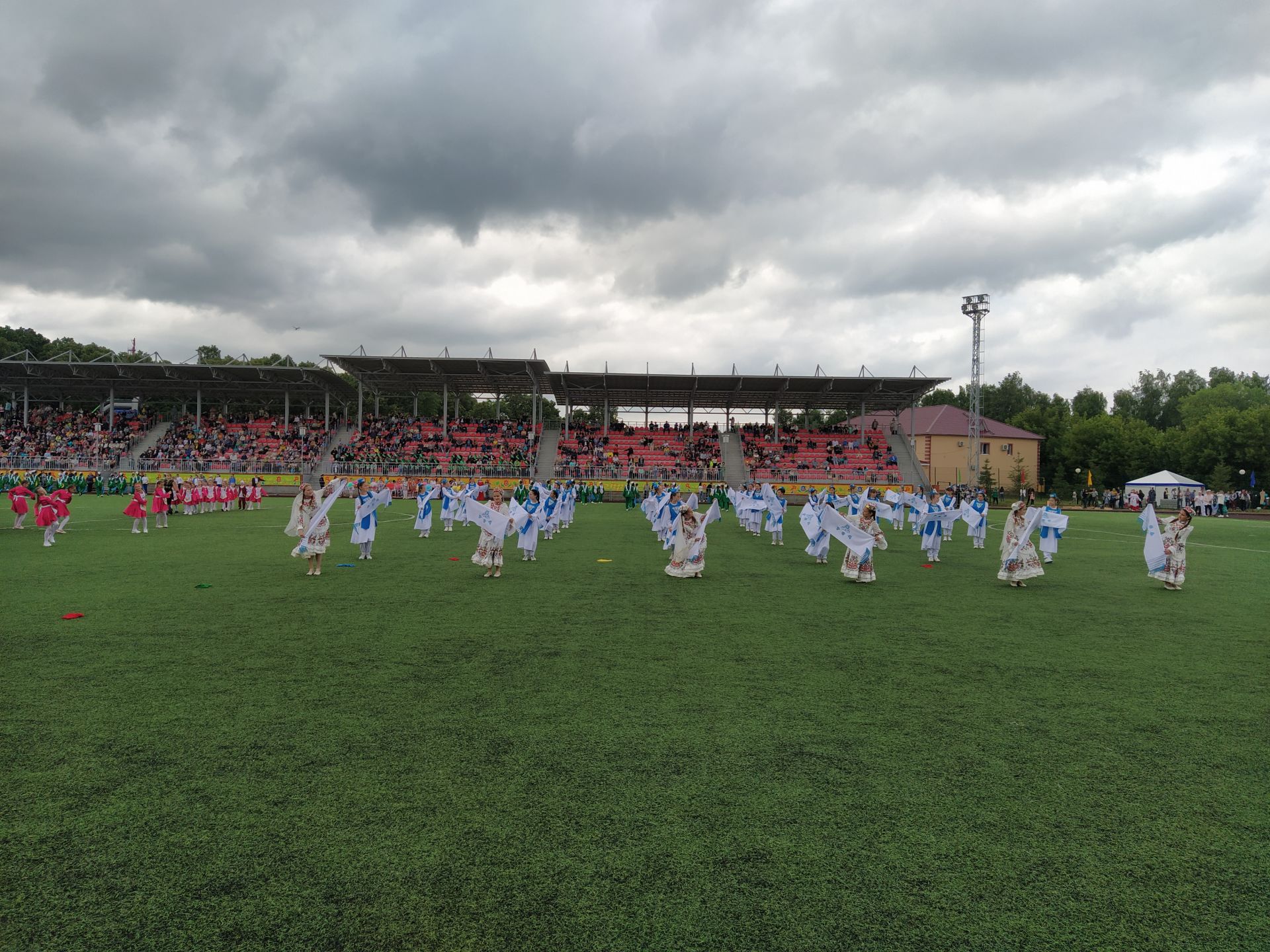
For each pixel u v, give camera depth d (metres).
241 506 34.25
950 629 9.73
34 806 4.32
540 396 56.34
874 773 4.96
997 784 4.82
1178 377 95.06
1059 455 70.12
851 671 7.52
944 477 65.69
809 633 9.35
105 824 4.11
